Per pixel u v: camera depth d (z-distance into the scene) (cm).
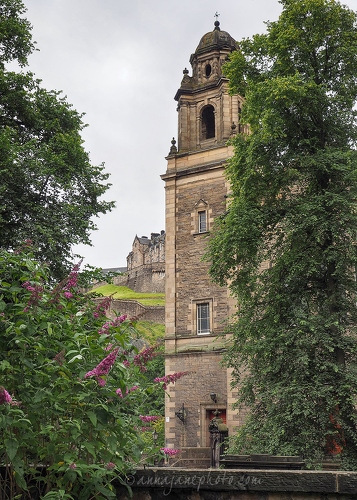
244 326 2208
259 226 2175
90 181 2698
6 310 624
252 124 2364
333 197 2081
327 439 1922
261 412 2098
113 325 655
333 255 2052
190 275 3656
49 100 2720
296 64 2373
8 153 2284
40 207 2388
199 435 3366
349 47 2273
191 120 3991
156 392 660
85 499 577
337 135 2295
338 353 2047
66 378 578
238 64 2534
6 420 521
